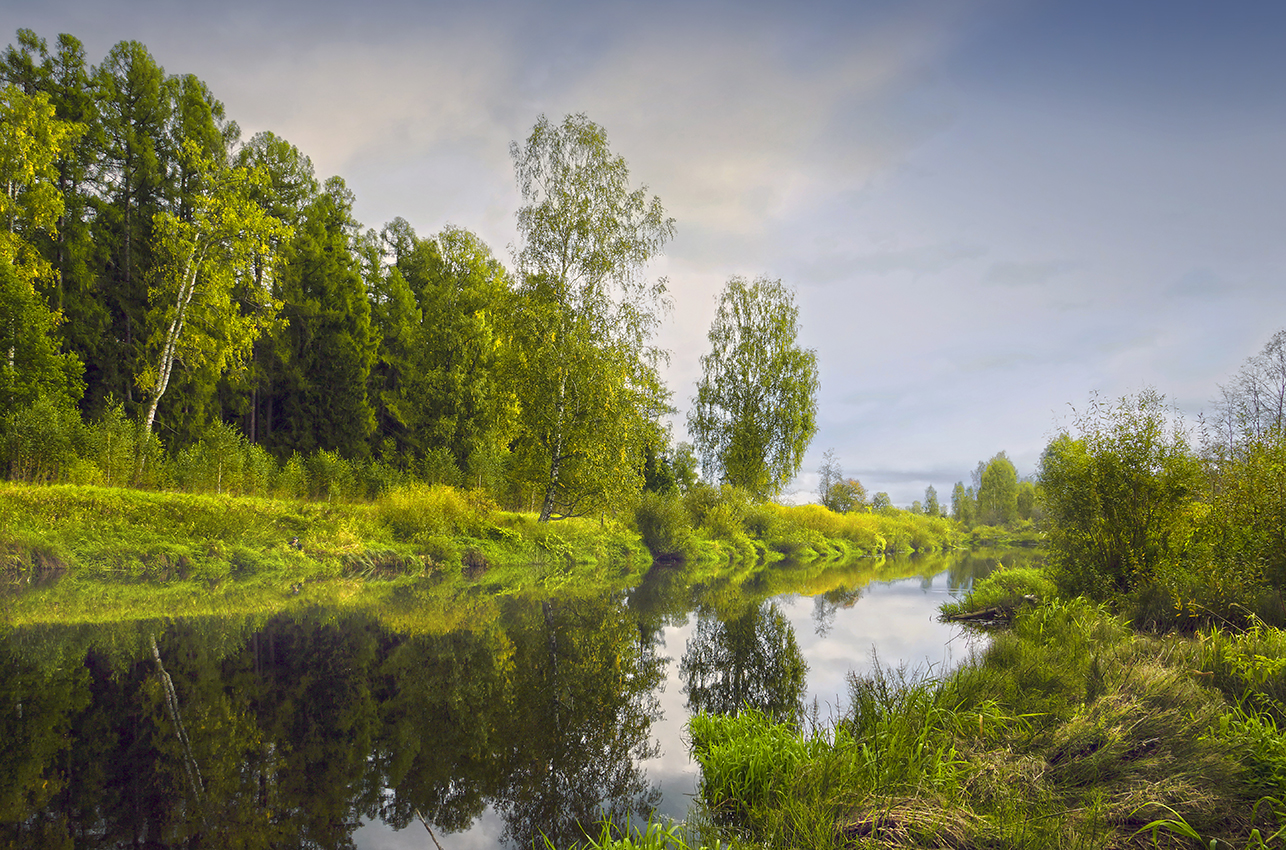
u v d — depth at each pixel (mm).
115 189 24844
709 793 3660
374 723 4816
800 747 3795
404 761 4090
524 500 29109
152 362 24000
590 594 13922
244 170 22141
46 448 15891
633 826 3221
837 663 7168
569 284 19969
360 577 14930
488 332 33000
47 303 20500
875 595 14555
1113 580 8648
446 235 37406
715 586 16359
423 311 35938
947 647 8086
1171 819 2846
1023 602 10758
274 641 7613
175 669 6090
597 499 20000
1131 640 6258
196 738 4309
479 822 3260
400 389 34438
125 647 6910
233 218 21500
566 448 20062
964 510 83250
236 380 26406
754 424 33875
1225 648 5195
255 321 23250
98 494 14133
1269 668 4539
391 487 25000
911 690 4875
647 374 20156
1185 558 8164
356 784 3688
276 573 14266
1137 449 8656
